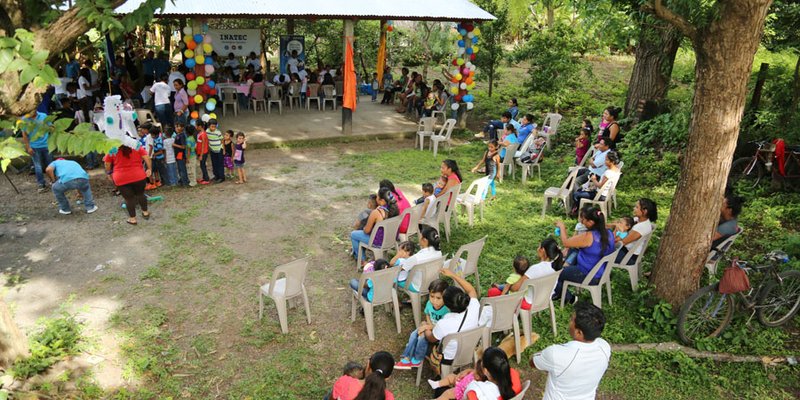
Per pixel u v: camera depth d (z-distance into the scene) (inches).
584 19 354.6
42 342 223.8
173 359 223.0
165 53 717.9
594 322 149.3
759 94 441.7
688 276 250.8
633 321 257.1
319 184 432.5
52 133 159.8
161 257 305.0
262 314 252.2
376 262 245.9
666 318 251.1
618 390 213.8
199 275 287.7
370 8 531.2
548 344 238.2
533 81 674.2
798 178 374.9
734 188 388.2
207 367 219.6
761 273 289.9
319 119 632.4
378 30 924.6
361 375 180.1
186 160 410.3
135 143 334.0
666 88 527.5
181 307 259.0
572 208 370.3
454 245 331.0
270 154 511.8
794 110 418.3
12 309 251.9
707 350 235.5
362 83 822.5
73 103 492.4
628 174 436.8
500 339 241.8
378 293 236.4
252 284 281.3
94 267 291.9
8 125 161.8
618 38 335.9
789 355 230.8
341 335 243.3
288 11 491.2
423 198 342.6
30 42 146.3
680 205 248.1
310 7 508.7
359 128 596.4
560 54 652.7
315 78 707.4
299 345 235.3
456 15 551.5
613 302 271.0
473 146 554.6
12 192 392.2
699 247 247.1
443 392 194.7
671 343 239.6
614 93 770.2
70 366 216.5
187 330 242.2
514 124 515.8
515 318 225.5
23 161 380.2
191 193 402.9
